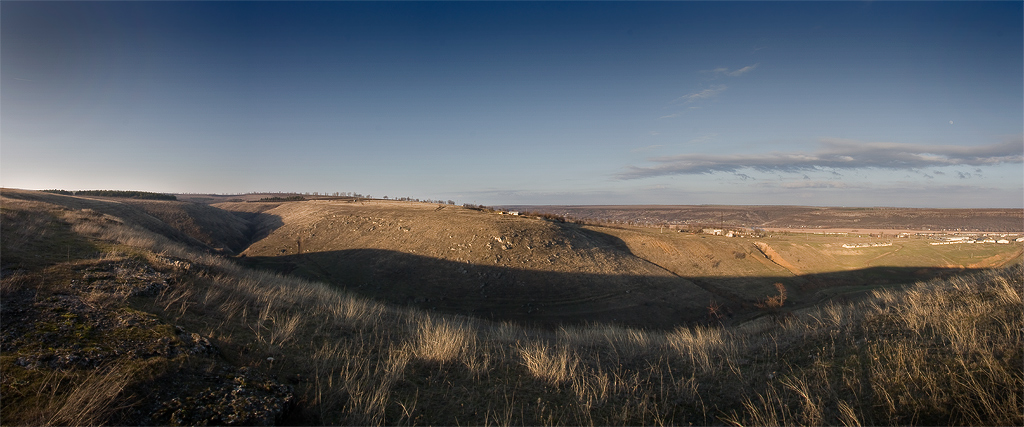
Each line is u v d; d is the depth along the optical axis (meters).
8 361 5.04
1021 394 4.74
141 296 9.03
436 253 50.38
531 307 38.78
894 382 5.54
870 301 12.08
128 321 6.90
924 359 6.01
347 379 6.63
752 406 5.78
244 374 5.88
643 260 55.69
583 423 5.74
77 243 13.55
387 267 48.47
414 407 6.09
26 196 37.50
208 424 4.59
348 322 10.23
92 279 9.35
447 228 58.06
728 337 10.66
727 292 47.78
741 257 61.53
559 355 8.26
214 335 7.59
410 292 42.34
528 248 50.69
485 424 5.71
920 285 12.22
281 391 5.67
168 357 5.84
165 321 7.35
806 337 8.57
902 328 7.62
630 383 7.05
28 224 15.02
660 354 8.75
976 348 5.88
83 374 5.09
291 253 57.34
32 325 6.17
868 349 6.80
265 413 5.00
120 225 23.41
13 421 4.16
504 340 10.45
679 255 59.88
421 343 8.79
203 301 9.76
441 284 43.50
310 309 11.27
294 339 8.30
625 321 36.81
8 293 7.34
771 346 8.55
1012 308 7.29
